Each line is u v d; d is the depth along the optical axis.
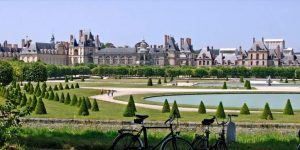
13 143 21.83
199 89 103.75
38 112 50.09
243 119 46.59
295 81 166.00
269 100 81.06
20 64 135.62
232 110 58.47
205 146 20.75
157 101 74.62
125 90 98.62
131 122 42.72
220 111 49.69
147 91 95.19
